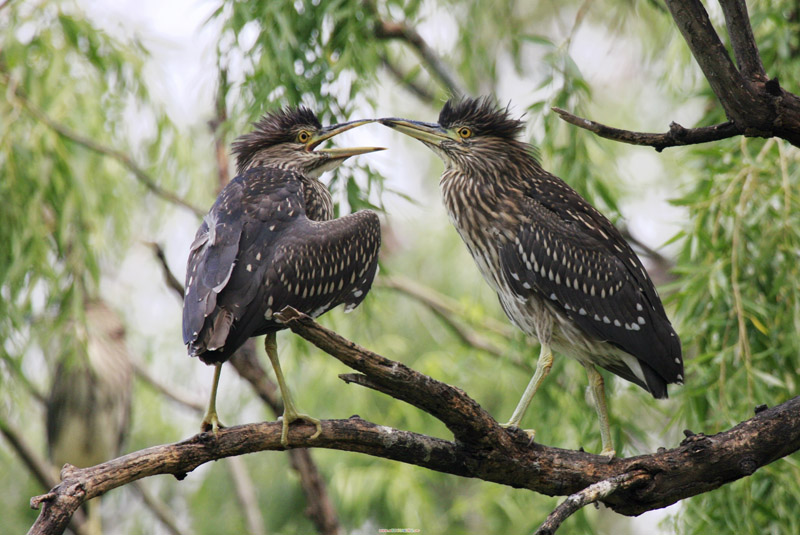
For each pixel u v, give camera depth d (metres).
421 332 16.94
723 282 9.02
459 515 14.88
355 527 15.08
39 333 12.11
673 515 9.26
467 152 9.06
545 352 8.47
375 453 6.44
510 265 8.70
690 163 12.16
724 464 6.32
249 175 7.87
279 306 6.89
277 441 6.29
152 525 17.09
